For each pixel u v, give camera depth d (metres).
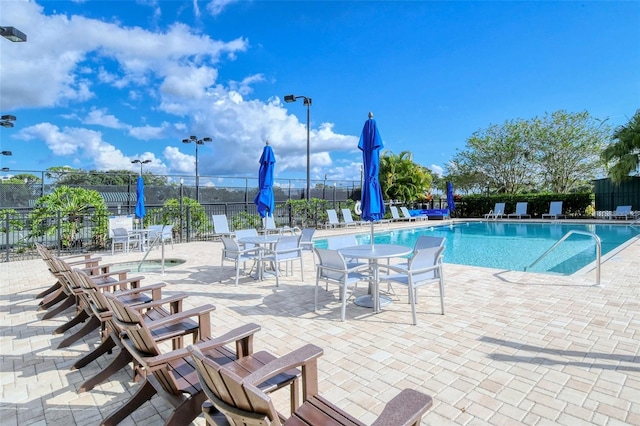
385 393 2.68
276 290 5.81
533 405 2.47
